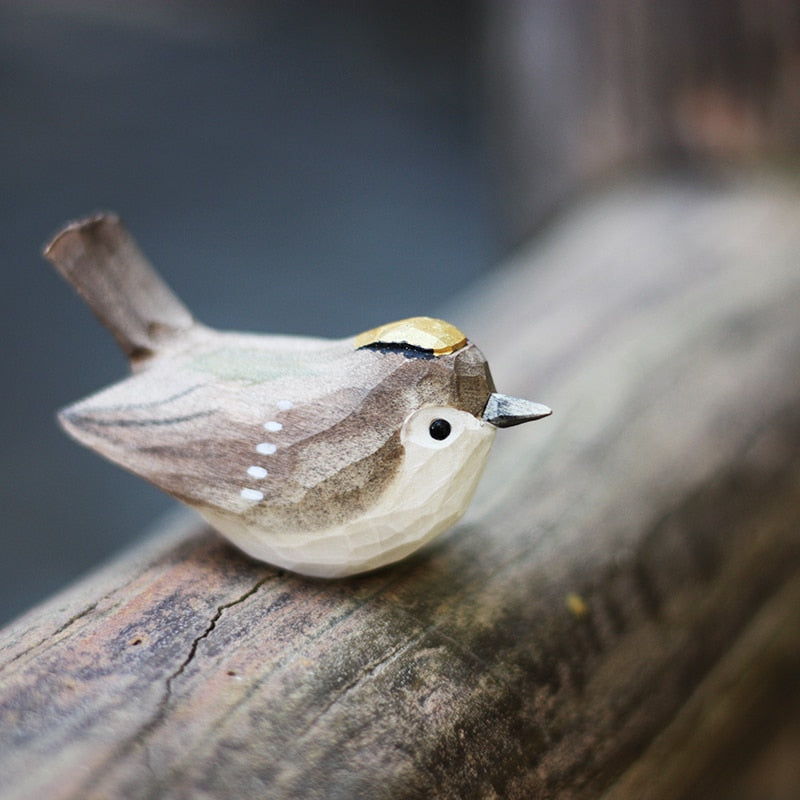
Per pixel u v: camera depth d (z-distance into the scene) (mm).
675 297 607
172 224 1175
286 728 435
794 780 568
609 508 514
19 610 759
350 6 1714
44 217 1158
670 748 504
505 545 494
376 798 434
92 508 863
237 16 1688
